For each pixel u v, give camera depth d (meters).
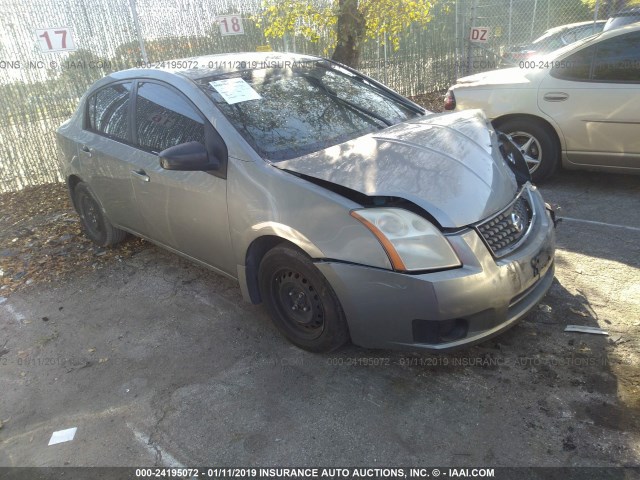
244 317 3.55
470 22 11.10
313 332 2.99
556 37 10.55
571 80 5.03
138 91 3.87
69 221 5.68
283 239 2.95
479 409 2.54
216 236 3.29
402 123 3.52
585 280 3.58
